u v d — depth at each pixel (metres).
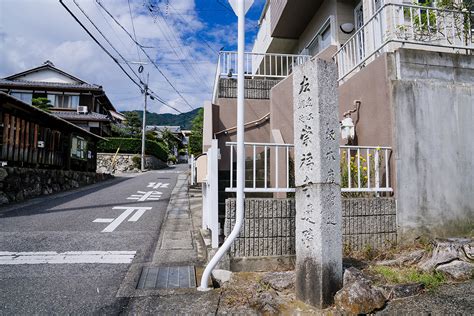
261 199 3.46
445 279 3.03
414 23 5.19
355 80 4.83
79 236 4.78
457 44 5.43
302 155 2.74
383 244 3.71
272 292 2.72
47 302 2.64
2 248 4.08
